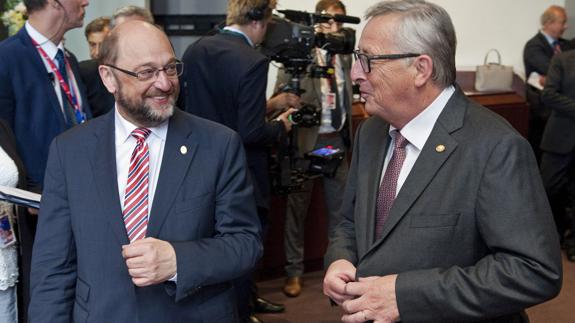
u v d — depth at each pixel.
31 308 1.59
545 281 1.30
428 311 1.35
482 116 1.43
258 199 2.78
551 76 4.18
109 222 1.55
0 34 3.40
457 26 5.21
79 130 1.65
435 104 1.45
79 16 2.40
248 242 1.63
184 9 4.21
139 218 1.56
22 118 2.27
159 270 1.46
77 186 1.58
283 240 3.82
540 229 1.32
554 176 4.29
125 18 2.80
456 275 1.34
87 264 1.56
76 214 1.57
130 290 1.54
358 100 4.15
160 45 1.53
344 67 3.58
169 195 1.56
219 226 1.63
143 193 1.57
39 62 2.31
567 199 4.39
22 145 2.28
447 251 1.39
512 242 1.31
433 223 1.39
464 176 1.38
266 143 2.77
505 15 5.36
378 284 1.39
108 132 1.62
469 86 5.00
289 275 3.62
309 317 3.33
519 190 1.33
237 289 2.80
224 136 1.66
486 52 5.36
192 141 1.62
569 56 4.14
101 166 1.58
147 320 1.54
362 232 1.54
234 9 2.75
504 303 1.31
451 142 1.41
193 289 1.51
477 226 1.38
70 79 2.49
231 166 1.64
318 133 3.54
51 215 1.61
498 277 1.31
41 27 2.33
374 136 1.65
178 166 1.58
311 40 2.83
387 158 1.59
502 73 4.89
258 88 2.65
